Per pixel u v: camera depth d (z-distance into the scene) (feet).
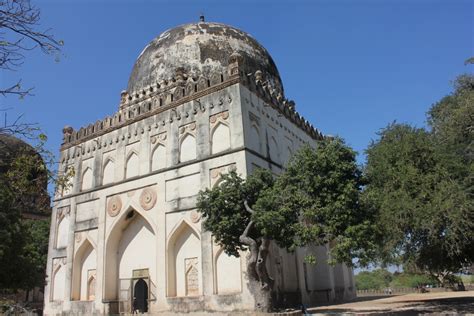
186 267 48.39
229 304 42.47
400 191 38.81
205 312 43.80
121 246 55.93
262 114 53.57
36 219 80.38
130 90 69.67
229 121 49.16
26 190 22.79
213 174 48.11
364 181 37.58
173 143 53.31
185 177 50.55
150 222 51.83
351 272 70.33
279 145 55.98
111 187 57.52
